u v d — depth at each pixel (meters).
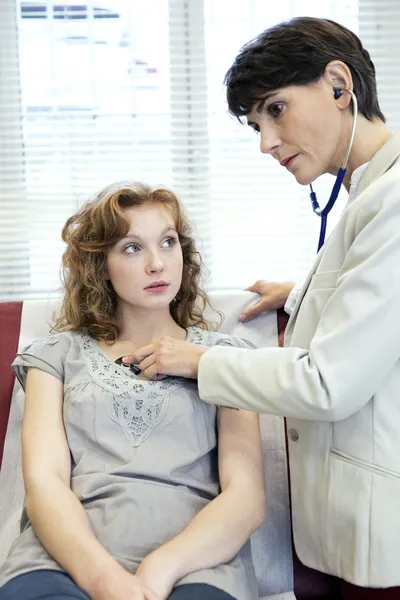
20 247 1.98
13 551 1.18
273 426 1.53
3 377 1.56
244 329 1.62
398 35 2.02
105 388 1.29
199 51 2.00
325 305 1.16
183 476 1.26
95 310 1.40
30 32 1.96
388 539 1.11
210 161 2.02
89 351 1.37
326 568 1.21
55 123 1.98
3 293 2.01
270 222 2.02
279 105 1.20
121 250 1.34
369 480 1.13
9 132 1.99
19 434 1.50
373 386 1.08
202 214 2.01
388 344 1.06
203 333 1.45
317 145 1.20
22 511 1.32
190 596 1.03
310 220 2.03
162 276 1.34
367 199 1.12
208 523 1.15
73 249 1.42
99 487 1.22
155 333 1.41
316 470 1.22
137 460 1.24
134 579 1.04
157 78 1.99
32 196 1.97
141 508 1.19
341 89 1.18
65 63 1.97
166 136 2.00
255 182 2.01
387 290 1.06
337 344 1.07
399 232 1.07
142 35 1.98
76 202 1.94
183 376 1.25
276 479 1.49
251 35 1.99
